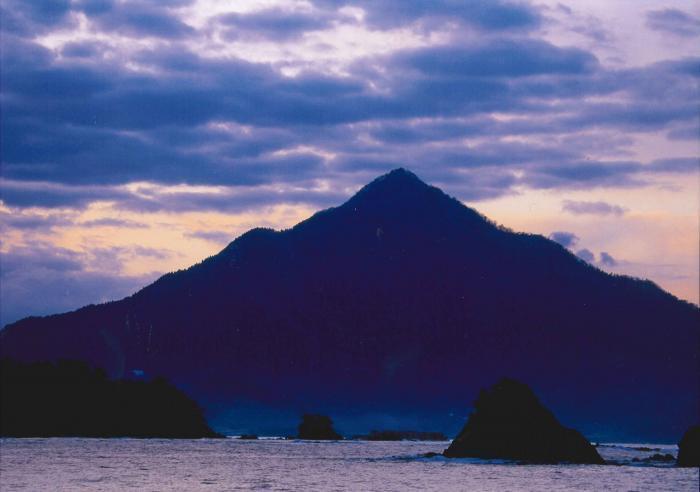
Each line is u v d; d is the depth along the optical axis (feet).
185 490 508.12
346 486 531.50
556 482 548.31
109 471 645.92
